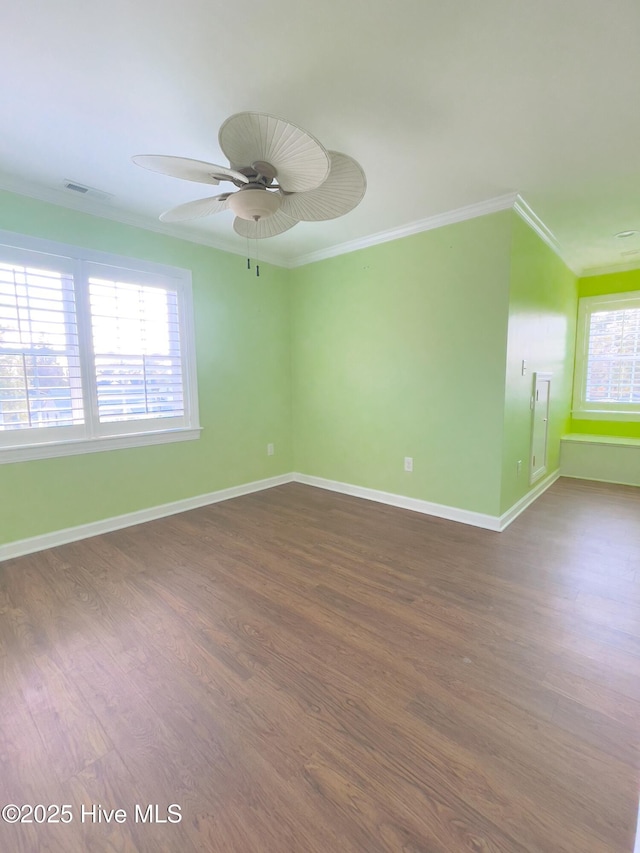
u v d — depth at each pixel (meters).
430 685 1.59
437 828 1.08
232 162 1.71
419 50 1.57
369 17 1.42
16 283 2.63
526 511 3.60
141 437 3.31
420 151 2.28
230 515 3.53
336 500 3.95
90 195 2.81
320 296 4.17
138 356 3.27
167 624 1.99
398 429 3.68
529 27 1.46
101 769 1.26
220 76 1.71
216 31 1.48
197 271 3.61
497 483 3.13
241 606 2.14
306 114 1.96
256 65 1.65
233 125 1.47
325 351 4.20
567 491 4.21
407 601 2.18
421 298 3.40
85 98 1.84
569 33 1.49
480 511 3.24
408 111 1.94
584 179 2.60
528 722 1.41
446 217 3.14
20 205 2.62
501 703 1.50
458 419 3.28
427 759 1.28
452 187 2.70
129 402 3.25
